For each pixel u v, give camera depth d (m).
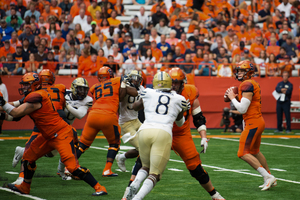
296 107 50.44
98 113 20.98
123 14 62.44
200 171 15.84
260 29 61.66
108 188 18.80
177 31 57.19
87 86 20.95
